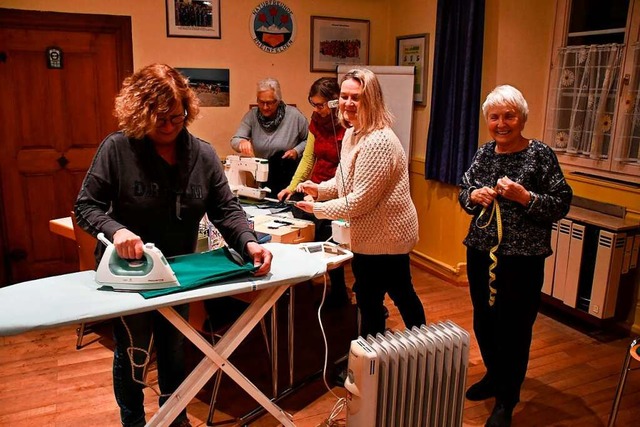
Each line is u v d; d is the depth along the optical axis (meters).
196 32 4.22
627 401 2.72
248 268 1.84
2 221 4.02
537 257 2.29
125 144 1.83
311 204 2.47
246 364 3.04
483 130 3.96
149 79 1.73
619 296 3.36
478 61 3.77
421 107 4.52
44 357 3.09
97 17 3.94
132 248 1.68
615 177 3.54
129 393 2.11
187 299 1.69
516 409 2.64
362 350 2.03
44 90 3.96
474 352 3.18
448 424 2.23
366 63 4.82
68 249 4.26
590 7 3.64
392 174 2.37
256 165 3.31
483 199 2.30
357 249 2.50
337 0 4.63
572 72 3.73
